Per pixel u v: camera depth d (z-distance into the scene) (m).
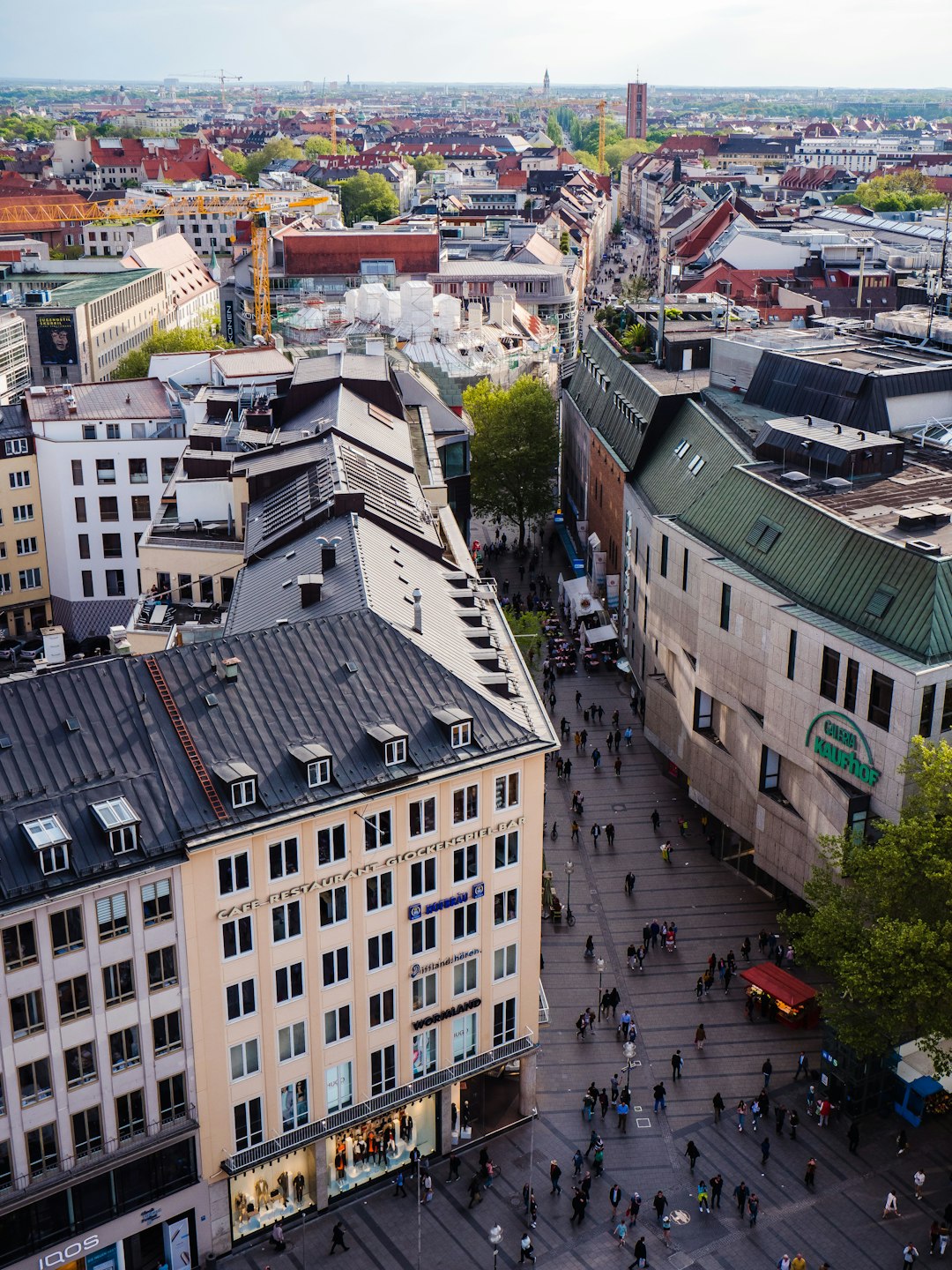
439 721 75.69
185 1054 69.69
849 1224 77.00
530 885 80.19
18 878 63.25
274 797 69.69
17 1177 66.06
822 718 96.38
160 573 114.19
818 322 183.62
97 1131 68.19
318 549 96.56
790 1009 91.88
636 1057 90.12
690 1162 81.06
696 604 113.88
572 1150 82.31
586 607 156.75
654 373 159.12
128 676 71.94
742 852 110.69
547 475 183.88
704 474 126.75
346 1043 75.19
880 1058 84.44
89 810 66.25
